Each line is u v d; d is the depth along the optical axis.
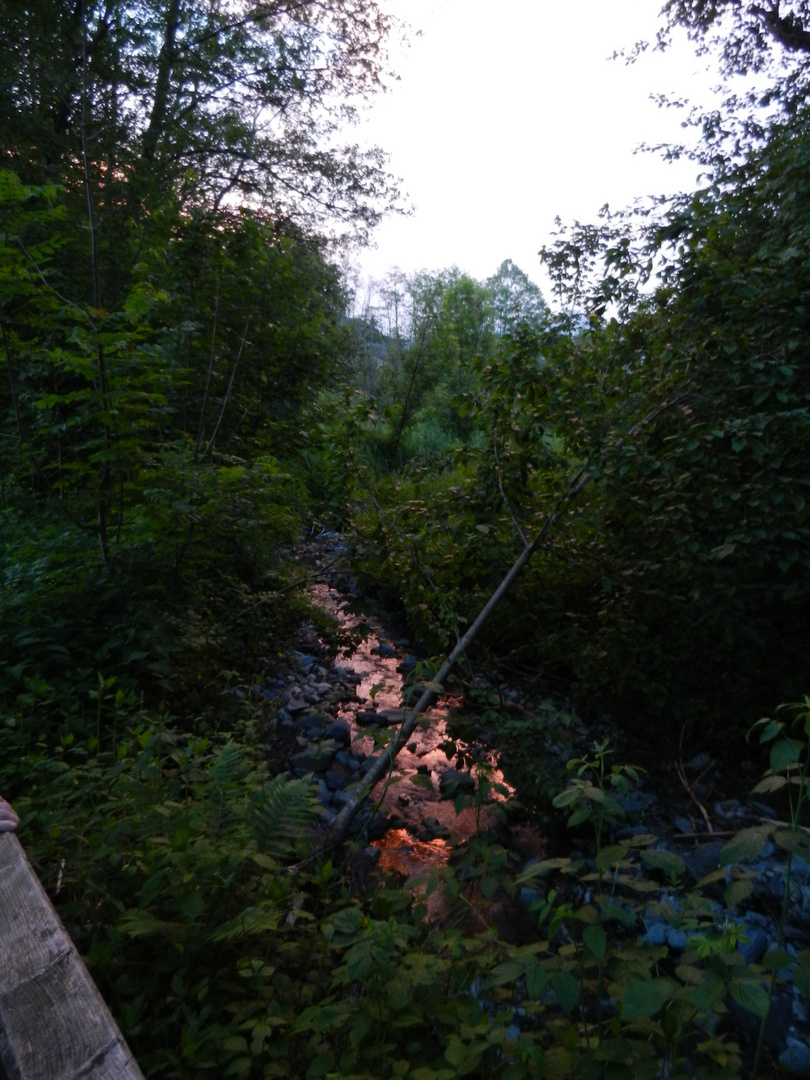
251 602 5.23
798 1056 2.58
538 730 3.64
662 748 4.86
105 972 2.06
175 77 10.71
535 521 4.75
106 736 3.45
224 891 2.34
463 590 5.06
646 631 4.55
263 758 4.05
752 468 4.06
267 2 11.73
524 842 3.87
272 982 2.26
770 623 4.39
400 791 4.20
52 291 4.02
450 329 19.53
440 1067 1.96
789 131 5.46
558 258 5.11
